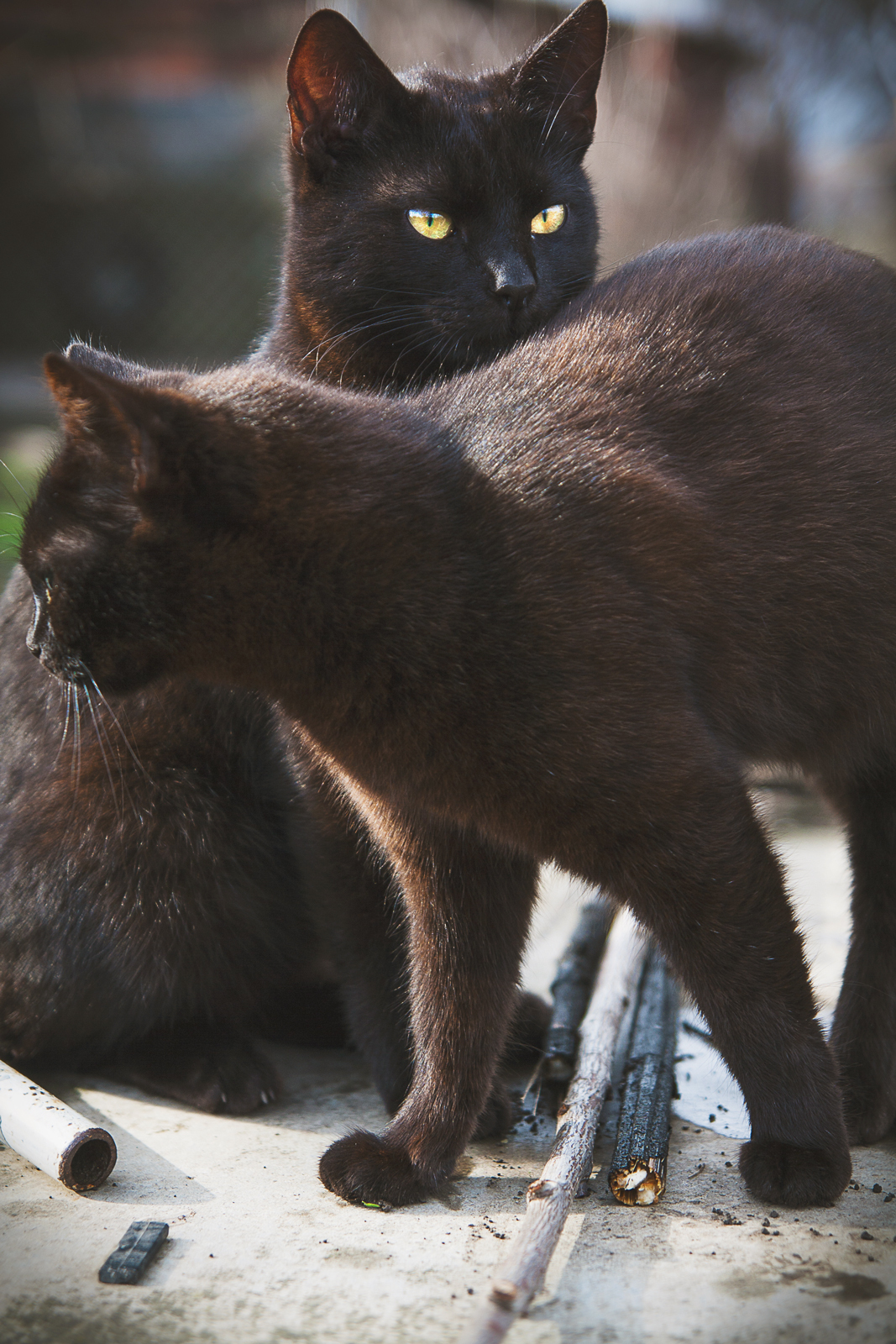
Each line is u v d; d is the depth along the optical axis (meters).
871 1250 1.39
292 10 4.93
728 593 1.41
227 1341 1.36
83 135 5.47
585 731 1.38
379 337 1.55
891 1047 1.46
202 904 1.51
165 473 1.38
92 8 4.88
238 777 1.52
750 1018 1.40
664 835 1.39
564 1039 1.51
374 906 1.48
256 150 5.30
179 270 5.28
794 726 1.44
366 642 1.39
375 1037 1.49
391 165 1.55
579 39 1.57
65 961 1.50
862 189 5.51
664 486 1.41
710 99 4.40
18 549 1.47
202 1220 1.41
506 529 1.40
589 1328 1.36
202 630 1.40
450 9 3.85
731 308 1.45
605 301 1.46
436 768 1.40
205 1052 1.50
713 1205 1.42
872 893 1.47
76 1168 1.43
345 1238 1.40
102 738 1.51
